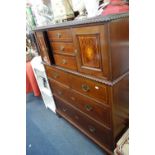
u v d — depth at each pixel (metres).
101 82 0.96
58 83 1.56
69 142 1.61
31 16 1.83
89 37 0.90
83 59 1.04
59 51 1.28
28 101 2.56
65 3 1.25
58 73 1.46
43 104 2.41
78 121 1.58
